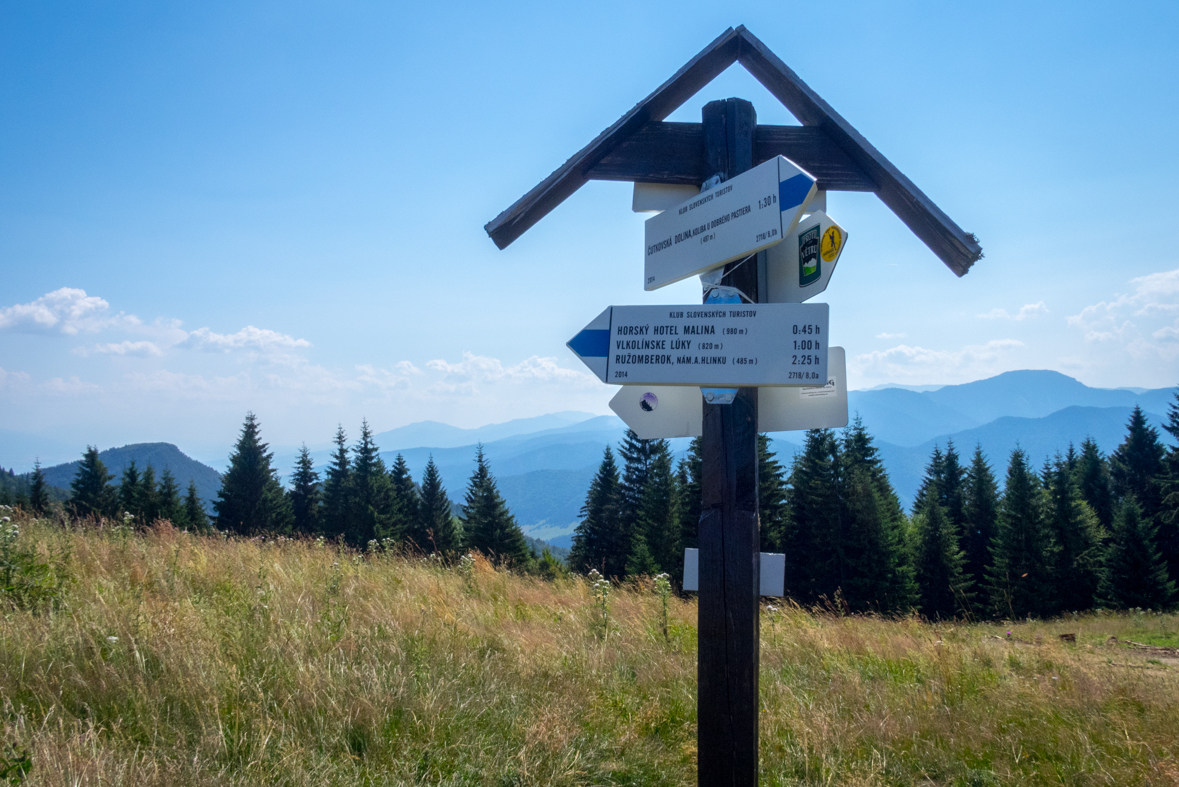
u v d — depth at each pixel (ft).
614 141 9.05
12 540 16.03
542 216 9.32
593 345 8.38
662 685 14.92
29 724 9.22
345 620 15.62
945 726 13.99
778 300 8.34
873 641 22.03
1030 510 128.98
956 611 135.33
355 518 177.27
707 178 8.84
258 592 16.53
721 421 8.26
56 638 11.91
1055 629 50.52
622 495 163.22
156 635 12.41
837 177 8.90
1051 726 14.35
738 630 8.04
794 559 134.62
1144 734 14.08
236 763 9.27
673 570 140.77
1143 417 175.22
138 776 8.25
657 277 9.14
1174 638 43.65
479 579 25.17
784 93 9.04
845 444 152.56
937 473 185.68
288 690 11.34
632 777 10.66
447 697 11.87
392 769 9.70
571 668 15.20
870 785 11.19
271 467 181.98
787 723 13.61
